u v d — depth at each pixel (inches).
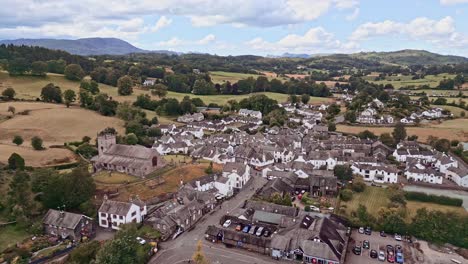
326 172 5644.7
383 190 5305.1
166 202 4426.7
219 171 5644.7
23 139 6491.1
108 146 5802.2
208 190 4771.2
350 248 3614.7
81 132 7283.5
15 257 3245.6
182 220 3848.4
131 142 6702.8
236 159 6446.9
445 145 7288.4
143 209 4121.6
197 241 3656.5
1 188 4271.7
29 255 3316.9
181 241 3654.0
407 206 4731.8
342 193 4918.8
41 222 3757.4
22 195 3978.8
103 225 3976.4
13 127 6978.4
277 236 3521.2
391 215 4005.9
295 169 5762.8
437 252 3592.5
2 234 3659.0
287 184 5147.6
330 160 6333.7
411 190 5408.5
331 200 4840.1
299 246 3371.1
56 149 6043.3
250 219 4104.3
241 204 4648.1
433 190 5442.9
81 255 3152.1
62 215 3769.7
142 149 5403.5
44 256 3282.5
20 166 4820.4
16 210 3796.8
